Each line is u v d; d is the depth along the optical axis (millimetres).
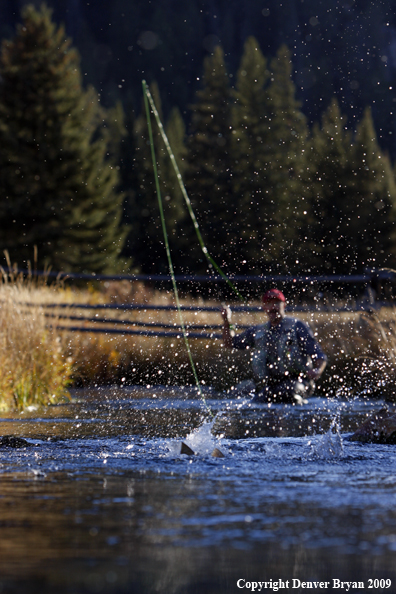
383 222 74812
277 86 113875
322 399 16547
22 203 62906
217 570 3887
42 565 3965
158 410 14352
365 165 78438
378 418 9766
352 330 21438
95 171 65875
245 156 90938
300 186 78125
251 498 5816
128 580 3711
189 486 6398
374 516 5148
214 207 87438
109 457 8219
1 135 63812
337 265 72062
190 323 27969
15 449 8852
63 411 14352
